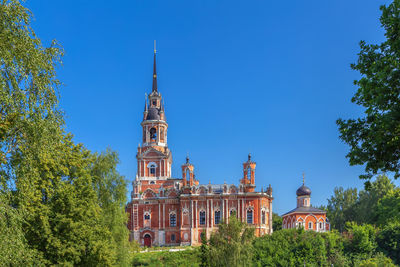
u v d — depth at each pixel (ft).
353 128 93.20
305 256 302.86
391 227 336.90
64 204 150.92
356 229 338.95
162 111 426.92
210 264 196.75
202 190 376.07
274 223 542.98
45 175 142.00
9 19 94.94
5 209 91.40
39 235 141.69
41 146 102.01
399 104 83.20
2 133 96.58
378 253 322.96
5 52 91.76
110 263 158.30
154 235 379.14
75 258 146.92
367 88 87.66
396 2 85.87
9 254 88.48
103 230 163.53
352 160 92.27
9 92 94.02
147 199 386.52
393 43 84.99
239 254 193.67
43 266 124.77
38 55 100.07
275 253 302.45
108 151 216.13
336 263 303.89
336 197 539.70
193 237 366.02
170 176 426.92
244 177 376.68
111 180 212.43
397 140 84.79
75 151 173.37
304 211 410.93
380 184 476.13
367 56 92.48
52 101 104.12
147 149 412.36
